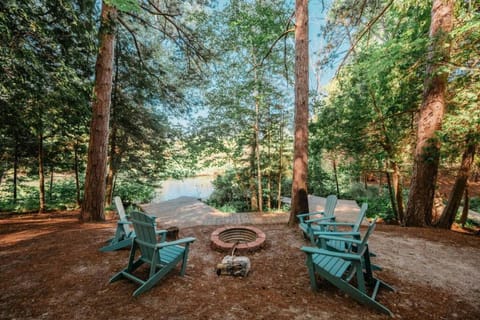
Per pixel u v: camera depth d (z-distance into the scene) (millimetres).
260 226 4598
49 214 6047
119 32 6125
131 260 2254
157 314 1702
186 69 7363
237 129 8375
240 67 7570
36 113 3607
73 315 1682
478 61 3479
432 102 4352
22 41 2881
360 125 6094
